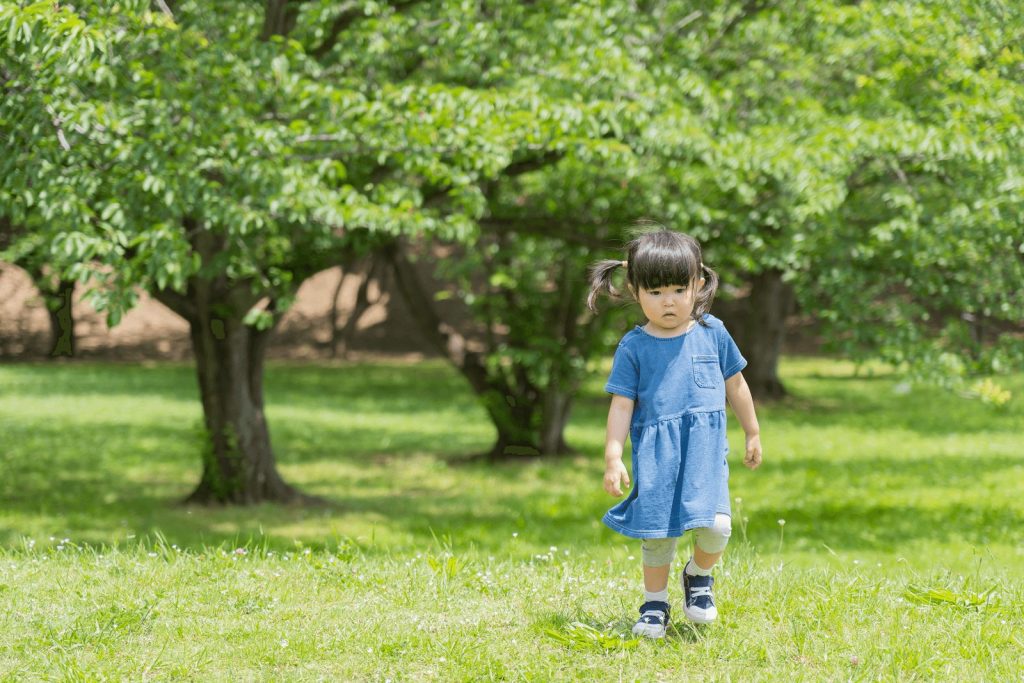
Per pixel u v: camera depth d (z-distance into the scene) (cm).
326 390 3778
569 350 2234
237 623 575
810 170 1283
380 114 1236
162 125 1060
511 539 1484
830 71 1470
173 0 1195
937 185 1359
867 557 1362
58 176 966
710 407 525
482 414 3183
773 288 3341
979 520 1631
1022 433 2661
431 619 583
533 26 1428
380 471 2195
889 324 1391
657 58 1535
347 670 508
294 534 1501
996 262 1292
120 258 1025
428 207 1681
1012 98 1215
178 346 5116
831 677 492
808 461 2277
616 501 1841
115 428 2781
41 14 819
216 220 1084
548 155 1686
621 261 566
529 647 535
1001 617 586
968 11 1236
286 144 1181
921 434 2664
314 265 1625
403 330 5272
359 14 1433
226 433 1723
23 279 2977
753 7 1565
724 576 680
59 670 503
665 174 1656
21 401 3359
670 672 503
